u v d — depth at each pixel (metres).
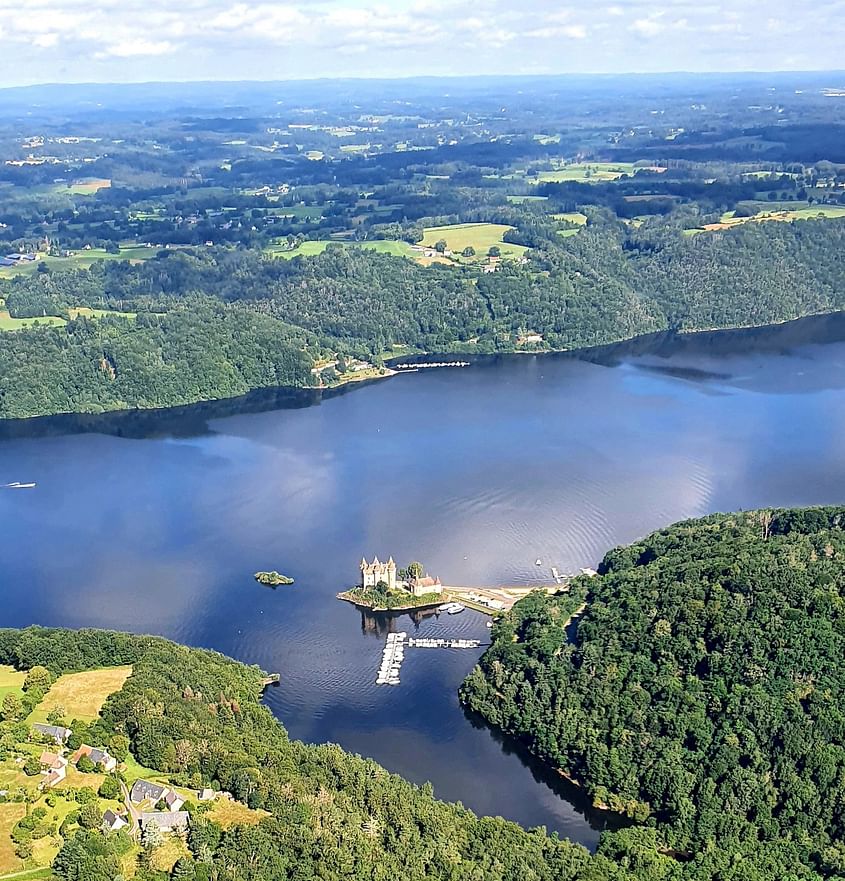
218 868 183.38
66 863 179.12
